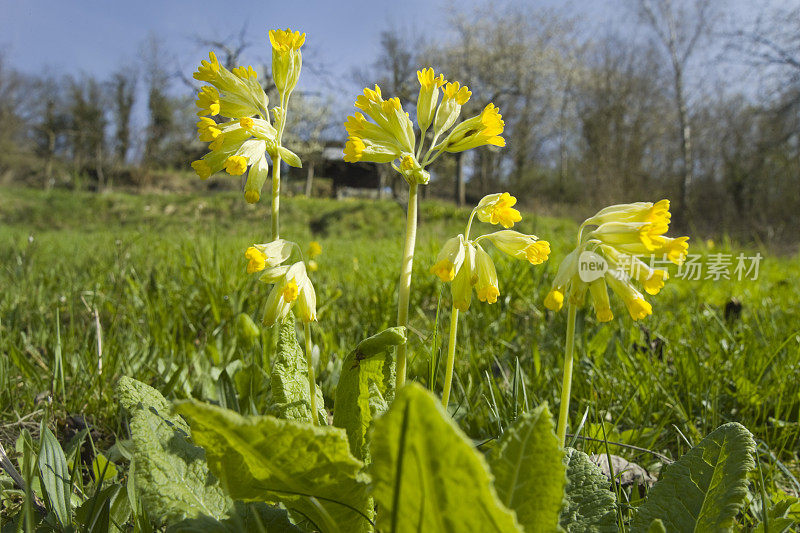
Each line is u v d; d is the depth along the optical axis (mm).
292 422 216
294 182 13016
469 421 503
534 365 635
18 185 11711
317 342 738
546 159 13312
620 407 565
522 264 1051
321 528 272
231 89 335
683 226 7004
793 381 557
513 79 11008
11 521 320
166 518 249
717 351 644
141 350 648
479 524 186
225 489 256
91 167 12203
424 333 780
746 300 1068
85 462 430
